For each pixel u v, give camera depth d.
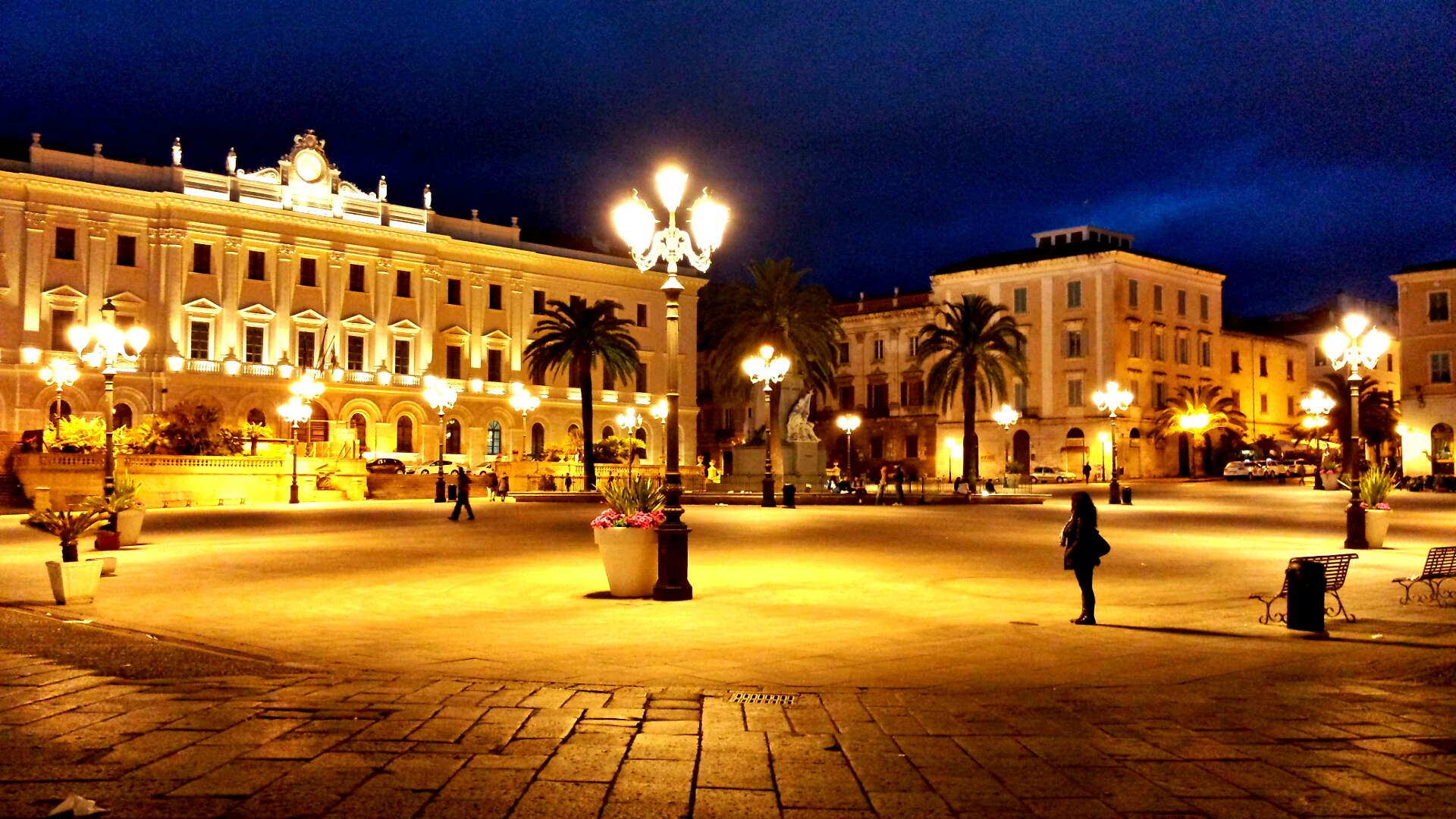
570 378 80.00
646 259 15.88
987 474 84.31
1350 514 23.36
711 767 6.39
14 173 57.91
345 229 68.81
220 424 54.28
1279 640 11.57
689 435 85.69
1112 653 10.68
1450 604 14.59
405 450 70.88
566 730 7.23
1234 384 91.31
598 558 20.69
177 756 6.49
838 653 10.58
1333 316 79.69
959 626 12.45
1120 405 51.12
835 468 67.75
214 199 63.41
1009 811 5.65
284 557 21.27
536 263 78.12
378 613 13.44
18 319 58.25
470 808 5.58
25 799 5.65
